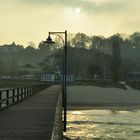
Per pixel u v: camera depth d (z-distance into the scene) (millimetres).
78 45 192750
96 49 197500
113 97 90375
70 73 171875
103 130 32219
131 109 62438
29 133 14359
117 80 150000
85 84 135000
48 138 13242
